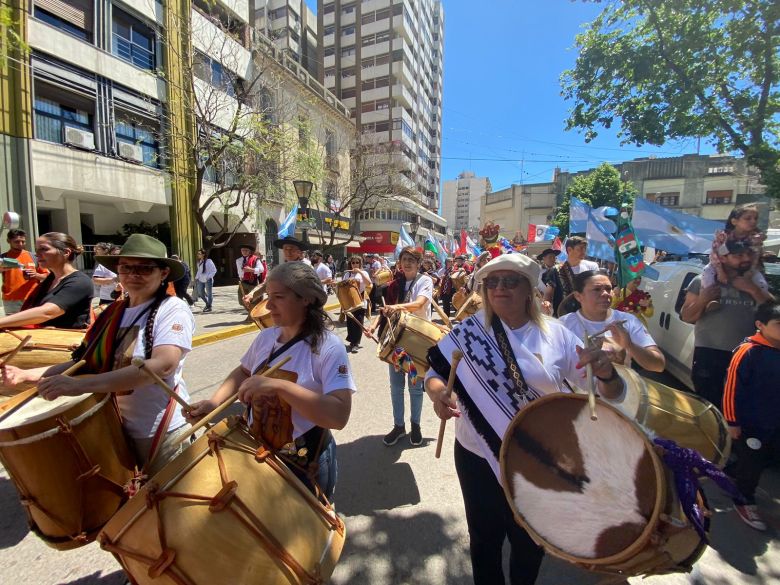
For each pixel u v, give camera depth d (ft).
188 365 21.84
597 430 4.38
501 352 5.77
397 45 143.33
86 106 43.04
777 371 8.86
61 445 5.20
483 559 5.87
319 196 58.70
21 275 18.74
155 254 6.68
